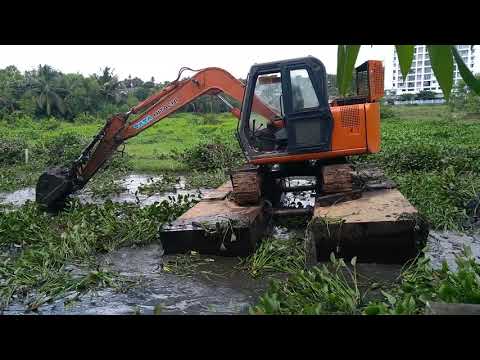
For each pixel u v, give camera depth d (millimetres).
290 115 7215
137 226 7652
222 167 15344
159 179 14586
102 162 9438
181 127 30922
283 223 8031
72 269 6531
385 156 13867
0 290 5625
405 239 5688
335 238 5848
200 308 5023
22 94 51688
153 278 5996
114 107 50625
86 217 8391
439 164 12852
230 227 6336
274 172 8461
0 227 7793
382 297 4891
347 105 7469
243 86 8625
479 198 8188
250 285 5629
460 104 32375
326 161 7629
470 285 3510
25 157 18125
